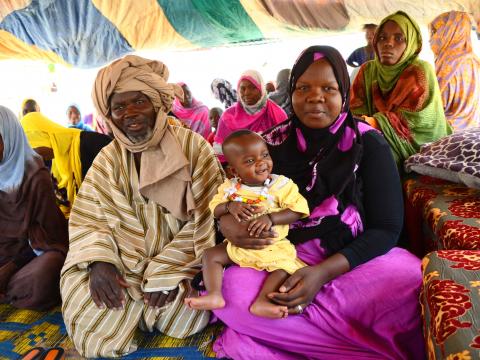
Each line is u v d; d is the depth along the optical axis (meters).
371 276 1.60
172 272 1.90
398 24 2.88
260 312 1.51
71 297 1.86
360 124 1.86
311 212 1.76
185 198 2.03
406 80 2.88
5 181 2.33
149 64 2.02
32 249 2.46
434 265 1.31
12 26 5.47
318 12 4.95
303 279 1.53
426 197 2.14
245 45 5.86
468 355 0.92
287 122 1.93
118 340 1.82
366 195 1.78
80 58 5.96
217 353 1.77
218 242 2.18
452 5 4.45
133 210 2.05
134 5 5.20
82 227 1.99
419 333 1.56
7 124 2.29
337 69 1.68
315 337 1.58
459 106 3.62
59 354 1.77
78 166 3.24
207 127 5.77
